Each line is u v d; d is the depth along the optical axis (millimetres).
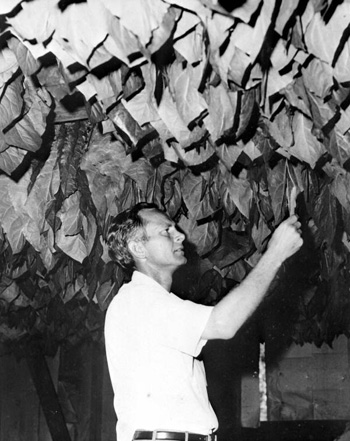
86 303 6977
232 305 2367
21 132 2980
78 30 2301
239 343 8508
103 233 4043
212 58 2277
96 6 2252
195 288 5734
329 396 8398
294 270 6586
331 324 7211
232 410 8359
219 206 4062
